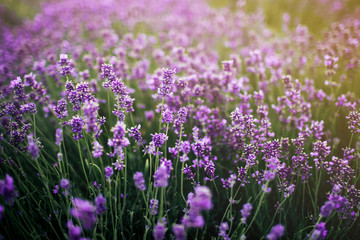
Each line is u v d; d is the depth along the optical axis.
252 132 3.43
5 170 3.69
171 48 6.29
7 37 7.65
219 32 7.95
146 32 8.38
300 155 3.25
